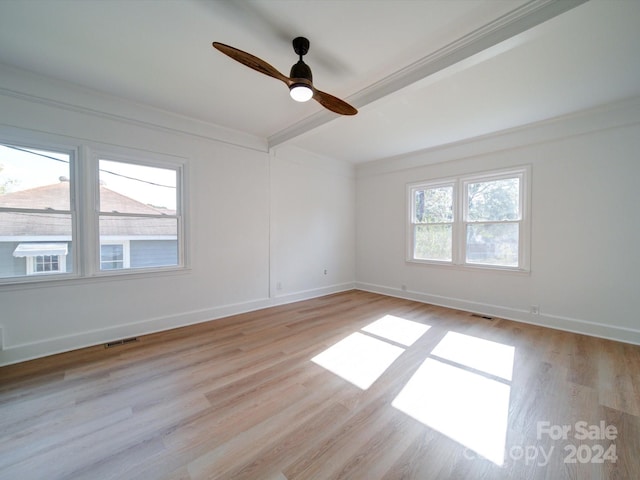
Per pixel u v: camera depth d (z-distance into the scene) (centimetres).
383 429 166
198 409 183
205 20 184
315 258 495
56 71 242
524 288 359
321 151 471
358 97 273
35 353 253
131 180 307
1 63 230
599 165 306
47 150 260
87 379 219
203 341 294
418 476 134
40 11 174
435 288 448
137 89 271
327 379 220
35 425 167
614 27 181
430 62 223
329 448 151
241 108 314
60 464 140
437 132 373
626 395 197
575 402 190
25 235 252
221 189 372
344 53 217
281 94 282
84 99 270
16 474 134
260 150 411
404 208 488
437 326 341
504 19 181
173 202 338
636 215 288
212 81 258
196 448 151
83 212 273
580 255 319
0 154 241
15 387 207
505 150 370
